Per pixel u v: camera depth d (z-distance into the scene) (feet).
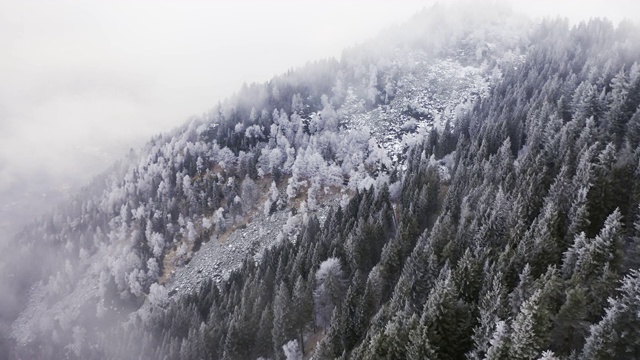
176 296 422.00
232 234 467.11
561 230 163.02
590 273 129.49
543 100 336.29
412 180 309.22
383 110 568.41
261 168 530.68
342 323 195.11
